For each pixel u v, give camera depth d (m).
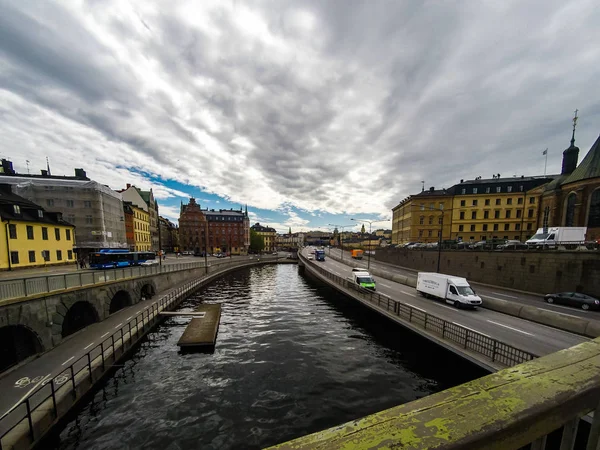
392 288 29.98
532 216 53.44
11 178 43.53
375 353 17.61
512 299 23.52
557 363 1.80
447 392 1.44
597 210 31.11
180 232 100.00
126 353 17.00
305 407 12.19
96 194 45.97
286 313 27.78
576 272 22.16
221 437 10.52
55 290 17.00
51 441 10.24
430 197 61.03
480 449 1.05
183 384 13.97
